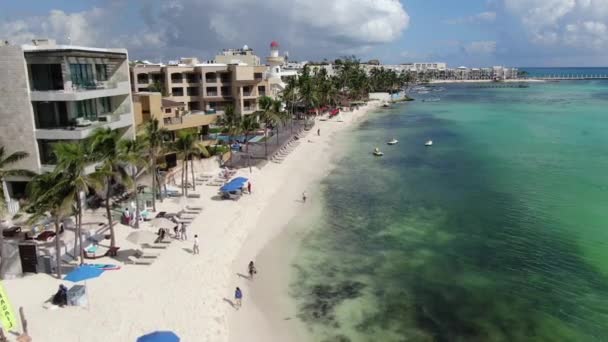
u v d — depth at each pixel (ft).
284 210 174.40
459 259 131.54
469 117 487.20
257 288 114.52
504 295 111.75
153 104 225.97
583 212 169.27
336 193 198.59
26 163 145.59
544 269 125.08
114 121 168.66
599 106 581.94
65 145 110.52
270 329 97.45
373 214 170.81
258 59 532.32
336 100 564.30
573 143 314.14
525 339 94.73
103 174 112.78
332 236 149.18
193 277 114.01
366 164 258.57
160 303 100.83
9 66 139.85
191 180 202.69
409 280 119.34
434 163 260.01
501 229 153.89
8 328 85.20
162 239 134.62
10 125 143.54
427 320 101.45
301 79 406.82
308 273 123.24
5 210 106.73
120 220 147.23
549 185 206.69
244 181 186.29
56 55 142.51
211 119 274.16
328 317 102.53
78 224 124.47
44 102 149.48
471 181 216.95
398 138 352.49
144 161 142.82
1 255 107.04
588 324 99.81
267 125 339.57
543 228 154.61
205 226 149.89
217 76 347.97
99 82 166.91
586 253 134.41
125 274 113.50
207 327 94.07
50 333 87.51
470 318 102.22
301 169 240.53
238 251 134.82
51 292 102.17
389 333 96.78
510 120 453.99
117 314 95.30
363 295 111.96
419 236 148.87
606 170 232.94
